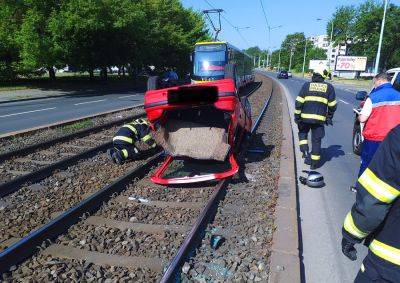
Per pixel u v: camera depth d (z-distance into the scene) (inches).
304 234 196.1
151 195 244.5
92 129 454.0
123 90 1283.2
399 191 77.7
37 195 245.0
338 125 546.3
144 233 191.2
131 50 1429.6
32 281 149.7
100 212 217.0
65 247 176.7
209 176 251.8
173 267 150.3
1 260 156.9
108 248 176.4
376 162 79.8
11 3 1100.5
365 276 88.4
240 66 1115.3
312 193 255.3
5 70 1251.2
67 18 1053.8
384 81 196.5
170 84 312.8
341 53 3887.8
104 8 1137.4
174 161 316.2
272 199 229.8
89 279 151.0
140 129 328.5
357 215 83.3
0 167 305.9
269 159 328.5
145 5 1488.7
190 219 206.2
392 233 82.2
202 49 878.4
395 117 190.1
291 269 151.7
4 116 603.5
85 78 1788.9
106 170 300.5
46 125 480.7
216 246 174.6
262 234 186.1
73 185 263.1
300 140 317.1
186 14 1847.9
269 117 596.1
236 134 305.0
